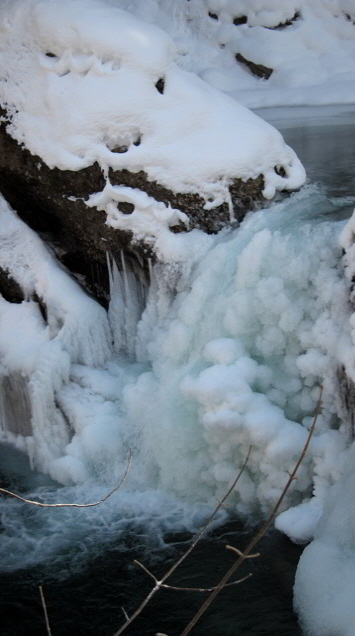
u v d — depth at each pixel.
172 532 5.05
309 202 5.99
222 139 5.88
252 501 5.11
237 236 5.68
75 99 5.89
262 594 4.41
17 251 6.37
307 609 4.13
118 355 6.25
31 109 6.06
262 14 12.70
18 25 6.12
